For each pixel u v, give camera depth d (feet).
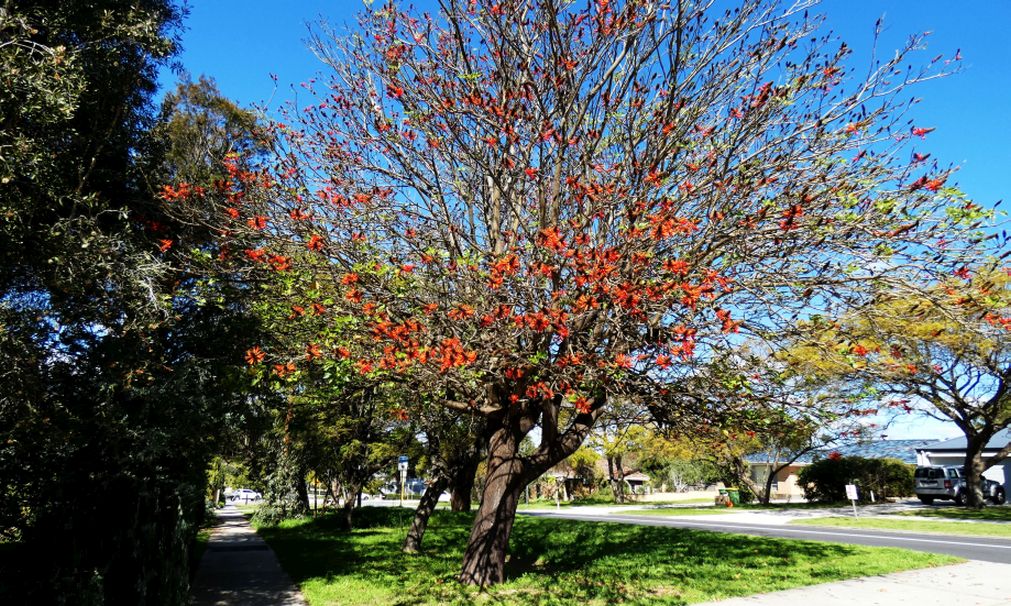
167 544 22.93
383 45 30.12
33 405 18.74
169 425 22.82
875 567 33.65
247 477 98.37
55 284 18.53
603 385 23.89
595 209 25.30
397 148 31.09
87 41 21.74
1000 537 51.90
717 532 53.67
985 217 21.06
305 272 26.91
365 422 61.00
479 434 46.32
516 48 28.22
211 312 28.09
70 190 20.17
